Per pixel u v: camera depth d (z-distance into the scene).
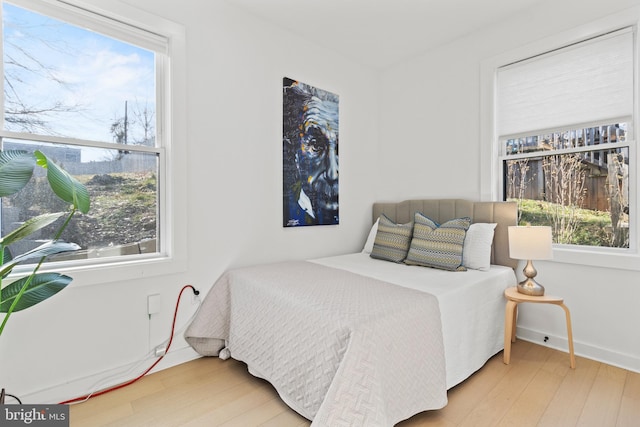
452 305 1.84
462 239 2.46
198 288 2.24
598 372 2.01
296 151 2.86
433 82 3.14
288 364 1.62
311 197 2.99
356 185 3.43
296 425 1.52
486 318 2.14
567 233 2.41
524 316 2.54
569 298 2.32
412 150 3.32
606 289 2.15
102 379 1.83
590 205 2.30
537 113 2.51
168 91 2.10
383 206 3.51
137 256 2.02
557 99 2.41
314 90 3.00
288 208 2.80
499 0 2.39
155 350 2.04
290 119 2.81
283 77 2.75
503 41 2.65
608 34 2.16
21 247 1.66
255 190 2.57
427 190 3.20
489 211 2.68
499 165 2.74
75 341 1.75
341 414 1.21
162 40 2.06
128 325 1.93
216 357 2.24
